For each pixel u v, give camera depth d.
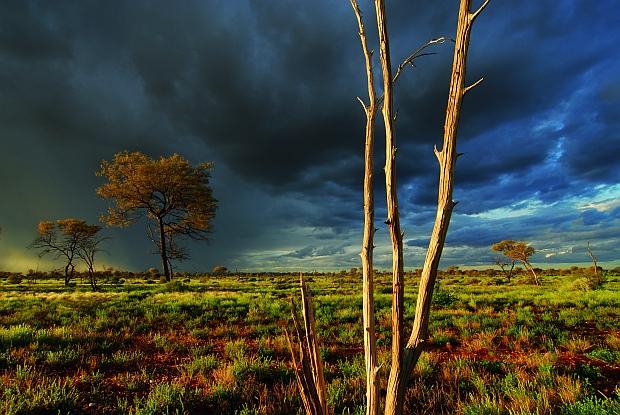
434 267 1.38
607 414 4.61
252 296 21.30
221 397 5.80
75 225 39.25
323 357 8.47
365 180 1.57
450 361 7.83
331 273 77.19
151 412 5.15
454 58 1.42
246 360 7.44
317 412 1.58
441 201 1.39
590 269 46.84
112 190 38.62
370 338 1.48
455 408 5.41
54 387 5.88
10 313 14.19
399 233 1.45
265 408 5.34
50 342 9.09
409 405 5.67
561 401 5.39
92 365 7.50
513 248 38.88
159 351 9.16
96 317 13.48
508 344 9.64
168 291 25.94
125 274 63.19
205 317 14.11
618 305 15.96
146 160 39.66
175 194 40.44
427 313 1.39
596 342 9.72
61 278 56.34
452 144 1.39
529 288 28.17
